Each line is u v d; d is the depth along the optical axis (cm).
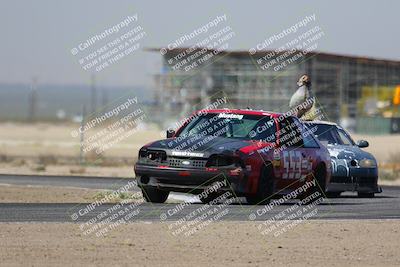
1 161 11738
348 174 6538
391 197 6869
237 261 3525
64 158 12325
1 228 4109
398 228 4538
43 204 5278
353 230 4419
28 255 3494
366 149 16088
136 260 3478
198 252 3688
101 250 3656
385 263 3603
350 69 19450
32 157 12838
